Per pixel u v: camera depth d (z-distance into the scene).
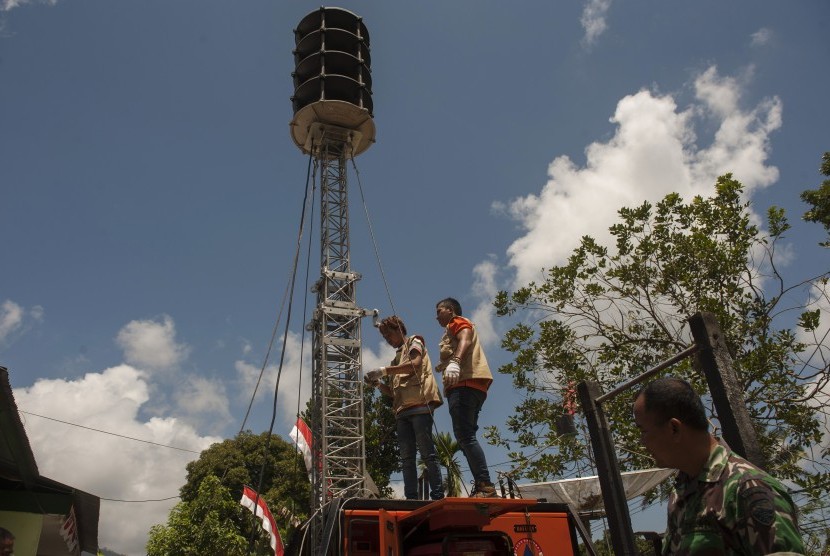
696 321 3.63
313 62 16.48
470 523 4.60
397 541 4.72
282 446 36.16
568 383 14.79
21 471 9.55
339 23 17.14
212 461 35.19
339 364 13.87
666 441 2.57
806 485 12.09
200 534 27.94
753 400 13.17
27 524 10.12
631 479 9.60
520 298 16.59
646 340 14.83
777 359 13.00
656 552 4.23
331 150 16.27
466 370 6.00
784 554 2.01
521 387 16.12
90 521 12.62
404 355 6.94
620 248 15.59
